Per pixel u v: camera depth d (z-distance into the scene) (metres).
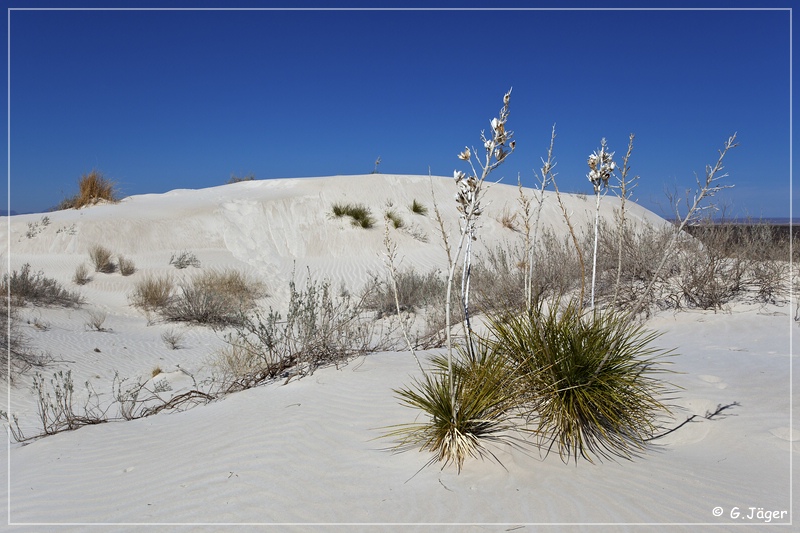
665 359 6.97
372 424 5.15
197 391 7.34
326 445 4.79
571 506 3.65
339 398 5.88
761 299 9.77
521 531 3.39
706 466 4.21
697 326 8.82
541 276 11.35
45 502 4.34
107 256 18.75
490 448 4.37
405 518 3.62
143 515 3.94
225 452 4.88
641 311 9.79
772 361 6.73
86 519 3.98
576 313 5.32
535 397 4.68
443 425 4.45
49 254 19.53
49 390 9.77
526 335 5.01
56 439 6.02
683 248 10.89
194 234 21.86
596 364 4.77
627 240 11.34
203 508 3.95
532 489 3.88
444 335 8.91
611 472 4.11
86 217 21.86
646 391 5.21
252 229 22.78
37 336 12.50
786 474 4.05
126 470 4.86
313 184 27.25
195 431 5.60
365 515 3.69
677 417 5.06
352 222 23.77
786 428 4.74
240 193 26.66
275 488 4.14
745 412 5.09
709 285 9.83
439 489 3.94
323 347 7.72
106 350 12.41
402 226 24.03
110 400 8.84
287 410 5.69
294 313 8.20
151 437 5.68
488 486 3.95
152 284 16.91
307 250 22.42
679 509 3.59
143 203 25.06
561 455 4.33
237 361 8.93
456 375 4.90
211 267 19.75
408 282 16.33
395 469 4.30
